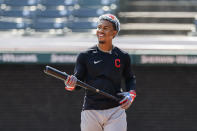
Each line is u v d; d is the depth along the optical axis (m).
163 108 32.53
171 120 32.56
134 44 30.72
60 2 41.25
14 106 32.62
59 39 33.19
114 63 12.80
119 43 31.08
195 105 32.59
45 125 32.69
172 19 39.38
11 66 32.50
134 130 32.47
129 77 13.67
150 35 38.00
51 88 32.72
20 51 29.55
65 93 32.69
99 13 39.78
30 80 32.62
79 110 32.72
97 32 12.70
